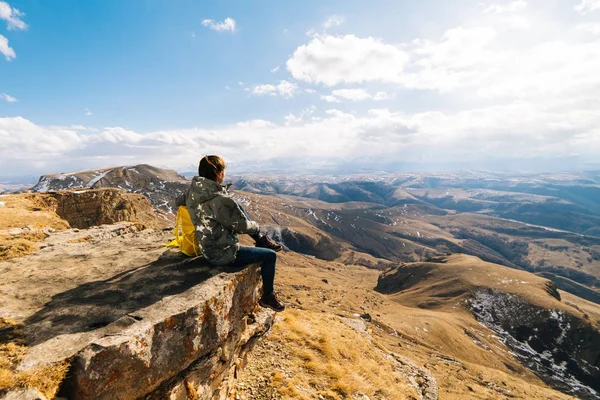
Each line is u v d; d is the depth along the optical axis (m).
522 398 71.12
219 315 6.32
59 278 6.55
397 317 148.25
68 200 50.50
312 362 15.16
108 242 9.33
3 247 8.94
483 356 136.62
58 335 4.54
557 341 168.25
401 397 16.06
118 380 4.56
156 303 5.62
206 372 6.62
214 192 6.31
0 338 4.37
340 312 110.56
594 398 125.81
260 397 11.44
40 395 3.65
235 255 6.87
